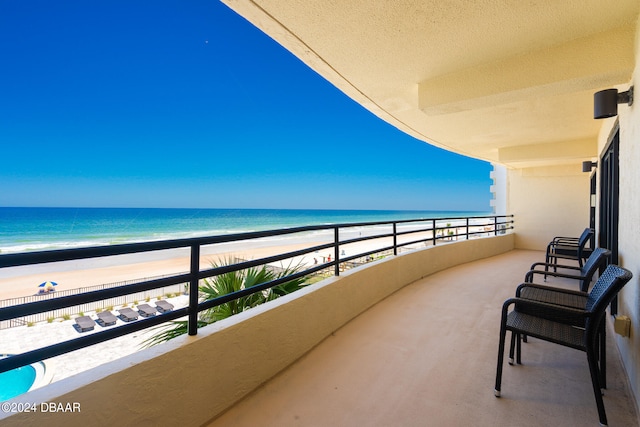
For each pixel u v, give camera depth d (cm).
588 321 148
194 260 150
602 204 400
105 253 118
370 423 148
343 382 183
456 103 251
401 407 159
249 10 173
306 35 197
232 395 161
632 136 188
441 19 179
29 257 97
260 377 179
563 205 723
